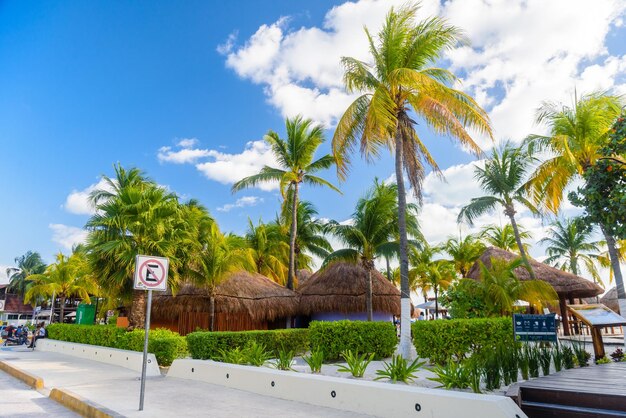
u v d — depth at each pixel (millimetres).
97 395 8648
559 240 43312
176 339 14141
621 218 8953
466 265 40688
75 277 36812
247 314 22125
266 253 34844
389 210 20109
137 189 17312
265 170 29594
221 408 7355
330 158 28859
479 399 5461
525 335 9914
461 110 15453
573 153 17016
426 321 12398
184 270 17375
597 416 5820
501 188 27422
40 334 26031
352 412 6945
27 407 8227
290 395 8219
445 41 15844
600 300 37219
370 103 15297
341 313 23719
